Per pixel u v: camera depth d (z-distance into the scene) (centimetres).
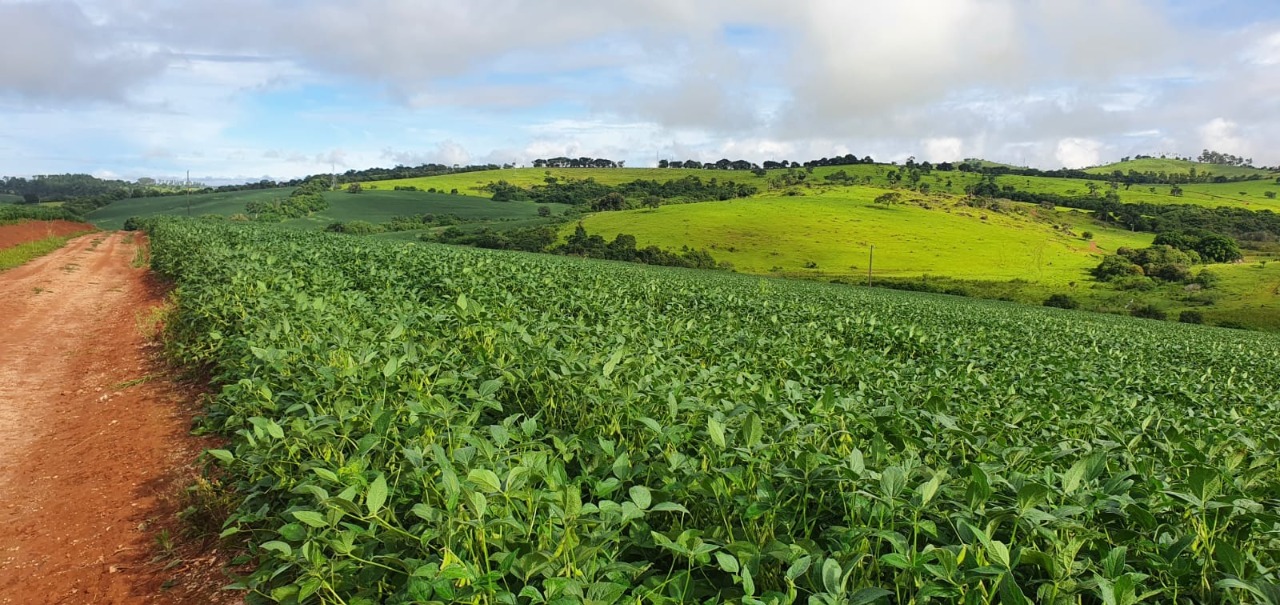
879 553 340
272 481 470
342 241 2967
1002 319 2519
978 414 607
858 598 267
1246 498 329
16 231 4216
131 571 462
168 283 2023
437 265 1847
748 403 556
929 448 477
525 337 715
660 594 312
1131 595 265
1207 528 335
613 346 770
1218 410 858
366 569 335
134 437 711
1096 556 348
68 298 1823
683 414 512
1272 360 1953
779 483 403
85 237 5331
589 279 2052
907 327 1540
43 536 512
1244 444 563
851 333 1510
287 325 738
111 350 1156
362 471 385
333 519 330
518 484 337
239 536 487
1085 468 373
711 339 983
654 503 388
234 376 742
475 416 468
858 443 480
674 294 1944
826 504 388
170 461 644
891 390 685
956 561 284
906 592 311
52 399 873
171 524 525
